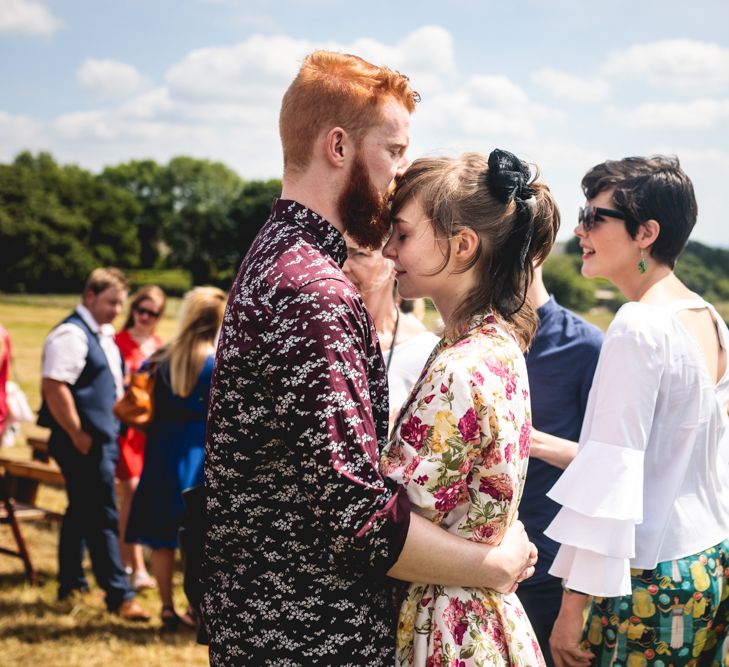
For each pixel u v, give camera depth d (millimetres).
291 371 1475
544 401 2604
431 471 1577
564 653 2111
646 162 2207
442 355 1662
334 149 1609
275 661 1576
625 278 2234
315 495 1478
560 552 2088
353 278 2707
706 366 2074
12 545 6113
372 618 1619
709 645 2098
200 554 1789
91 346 4828
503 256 1714
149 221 85625
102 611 4969
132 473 5383
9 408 5438
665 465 2037
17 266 69000
